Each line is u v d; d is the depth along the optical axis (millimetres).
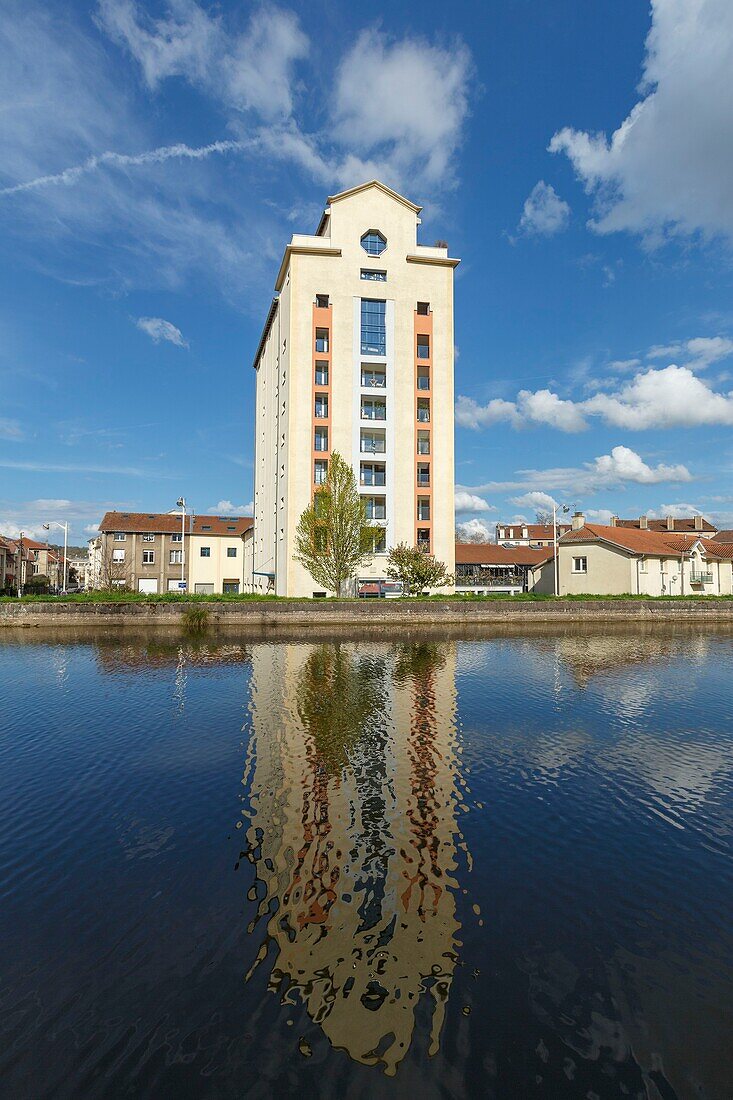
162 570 68938
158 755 12297
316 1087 4434
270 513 55938
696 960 5922
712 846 8398
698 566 56375
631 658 25953
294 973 5684
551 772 11312
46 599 38812
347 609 39000
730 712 15930
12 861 7883
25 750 12688
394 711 15867
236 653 27234
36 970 5719
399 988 5496
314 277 47906
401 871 7633
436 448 49344
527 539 109062
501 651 28156
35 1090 4410
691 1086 4469
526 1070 4598
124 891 7125
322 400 47969
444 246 51562
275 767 11531
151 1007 5250
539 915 6672
